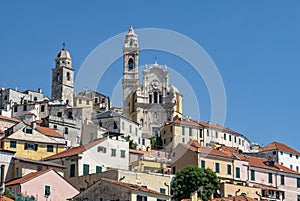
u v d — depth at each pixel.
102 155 129.88
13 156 121.94
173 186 131.50
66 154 129.38
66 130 175.75
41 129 151.50
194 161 144.25
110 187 105.38
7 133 143.75
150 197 105.69
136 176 121.50
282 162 180.00
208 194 132.75
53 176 110.75
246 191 142.50
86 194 107.75
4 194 97.12
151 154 148.50
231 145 197.50
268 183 154.50
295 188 158.12
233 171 149.50
